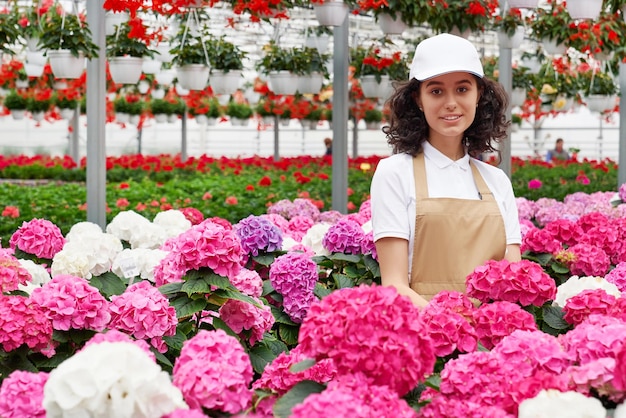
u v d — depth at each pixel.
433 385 2.34
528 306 3.26
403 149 3.42
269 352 3.85
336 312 2.17
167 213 5.95
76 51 7.70
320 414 1.92
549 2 10.38
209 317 3.95
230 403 2.37
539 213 8.23
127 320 3.36
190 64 9.45
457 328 2.62
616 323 2.58
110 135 33.84
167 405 2.14
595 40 9.63
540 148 32.59
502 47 8.77
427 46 3.31
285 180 16.75
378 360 2.10
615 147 33.44
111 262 4.65
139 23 8.47
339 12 7.71
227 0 7.96
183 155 24.30
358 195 12.53
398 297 2.20
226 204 10.58
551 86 15.73
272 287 4.15
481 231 3.31
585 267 4.57
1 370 3.28
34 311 3.21
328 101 22.73
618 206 7.87
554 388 2.21
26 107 21.22
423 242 3.28
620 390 2.23
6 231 8.73
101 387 2.04
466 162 3.46
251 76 23.69
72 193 13.45
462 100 3.28
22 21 9.99
